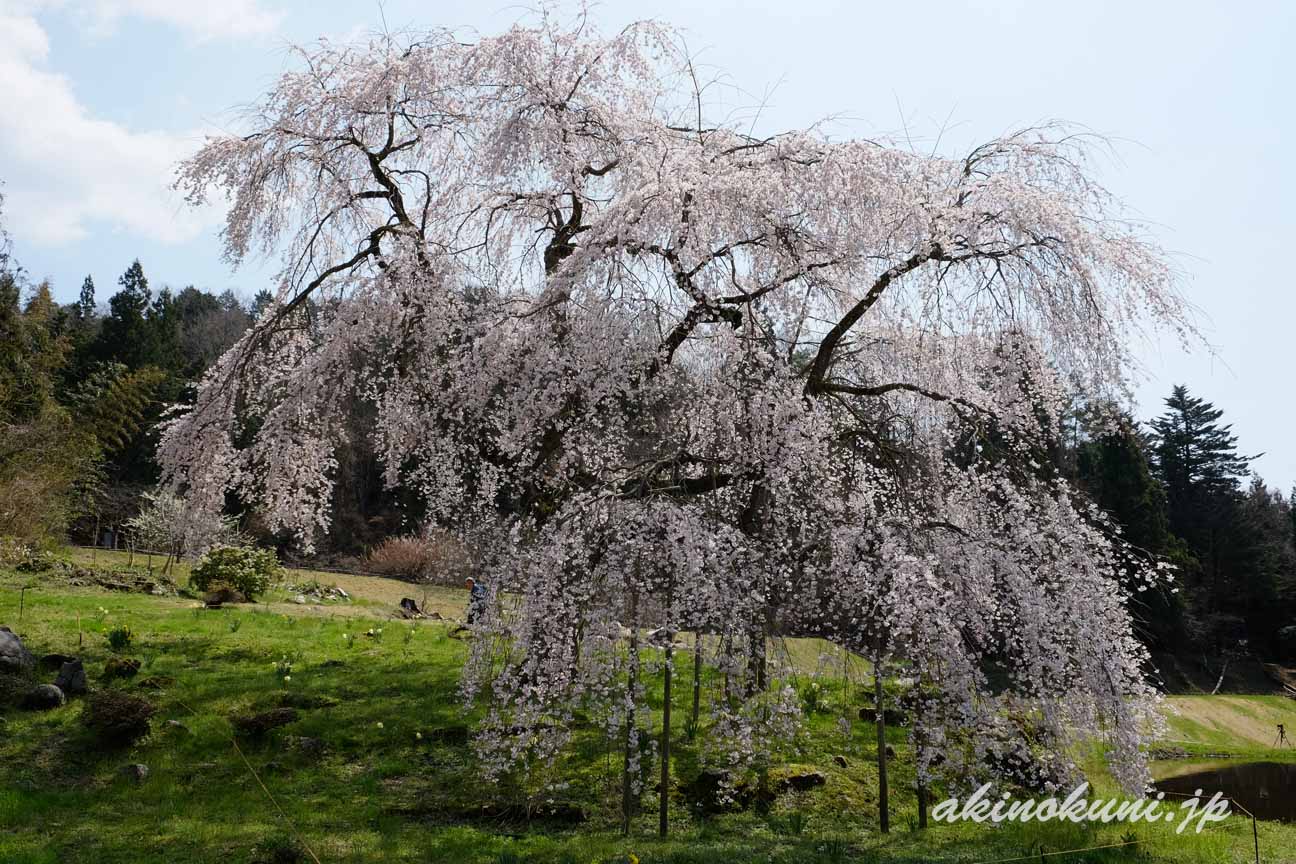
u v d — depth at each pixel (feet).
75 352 109.40
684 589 20.47
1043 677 22.13
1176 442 102.22
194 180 30.42
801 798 24.12
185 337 146.20
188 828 19.60
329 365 30.48
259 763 23.98
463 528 31.24
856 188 24.75
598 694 21.18
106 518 80.02
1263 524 109.40
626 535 21.20
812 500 27.27
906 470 29.60
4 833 18.62
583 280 24.32
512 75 28.63
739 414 25.72
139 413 78.59
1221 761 44.55
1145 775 21.85
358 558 83.97
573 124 29.43
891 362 30.09
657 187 23.94
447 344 31.27
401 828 20.45
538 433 26.78
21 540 51.57
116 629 34.81
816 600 24.44
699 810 22.77
